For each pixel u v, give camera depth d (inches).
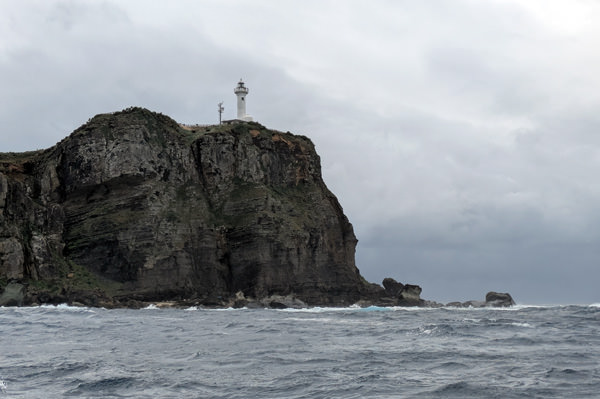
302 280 6501.0
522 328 2605.8
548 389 1298.0
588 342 2114.9
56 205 6122.1
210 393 1283.2
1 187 5654.5
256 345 2046.0
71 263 5890.8
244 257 6328.7
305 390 1301.7
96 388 1337.4
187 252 6186.0
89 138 6304.1
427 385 1341.0
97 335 2410.2
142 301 5762.8
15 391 1318.9
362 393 1269.7
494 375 1453.0
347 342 2128.4
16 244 5383.9
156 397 1255.5
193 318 3597.4
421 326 2689.5
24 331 2518.5
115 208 6117.1
